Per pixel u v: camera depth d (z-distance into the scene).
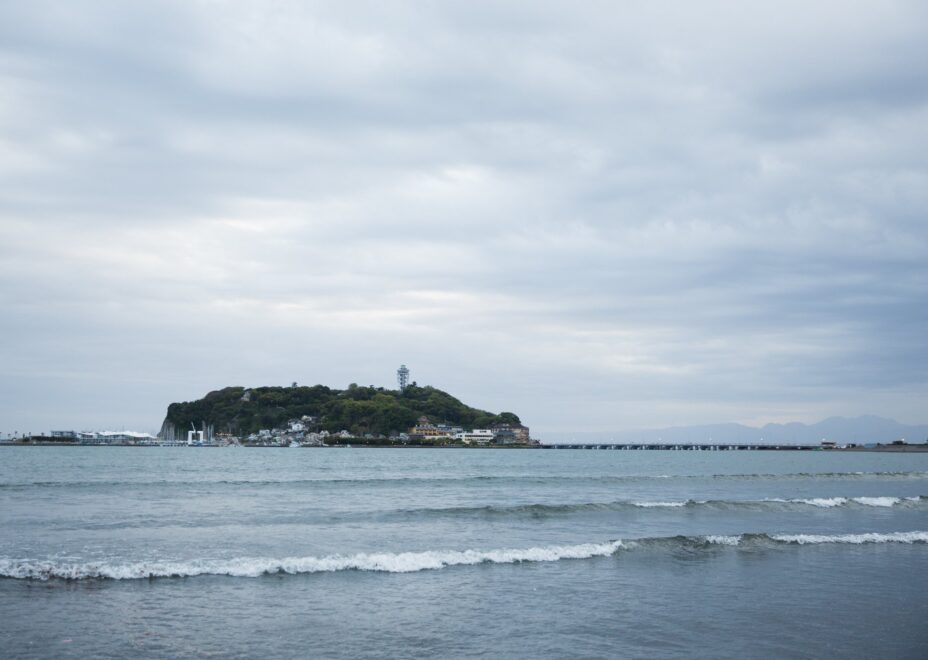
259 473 83.56
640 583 20.16
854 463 170.00
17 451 192.12
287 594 17.92
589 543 26.38
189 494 48.00
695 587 19.83
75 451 195.75
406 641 14.20
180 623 15.12
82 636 14.08
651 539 26.42
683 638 14.85
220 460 132.38
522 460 164.38
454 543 26.25
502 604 17.34
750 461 182.75
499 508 36.53
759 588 19.91
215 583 18.94
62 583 18.50
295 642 13.98
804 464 159.75
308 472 89.12
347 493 51.41
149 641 13.86
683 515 36.56
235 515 34.34
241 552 23.50
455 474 88.31
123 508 37.22
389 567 21.25
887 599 18.88
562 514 36.12
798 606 17.91
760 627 15.86
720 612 17.11
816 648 14.38
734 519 35.28
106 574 19.33
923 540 28.97
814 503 42.69
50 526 29.45
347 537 27.30
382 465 118.56
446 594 18.27
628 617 16.42
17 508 36.66
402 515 34.69
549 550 23.98
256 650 13.44
